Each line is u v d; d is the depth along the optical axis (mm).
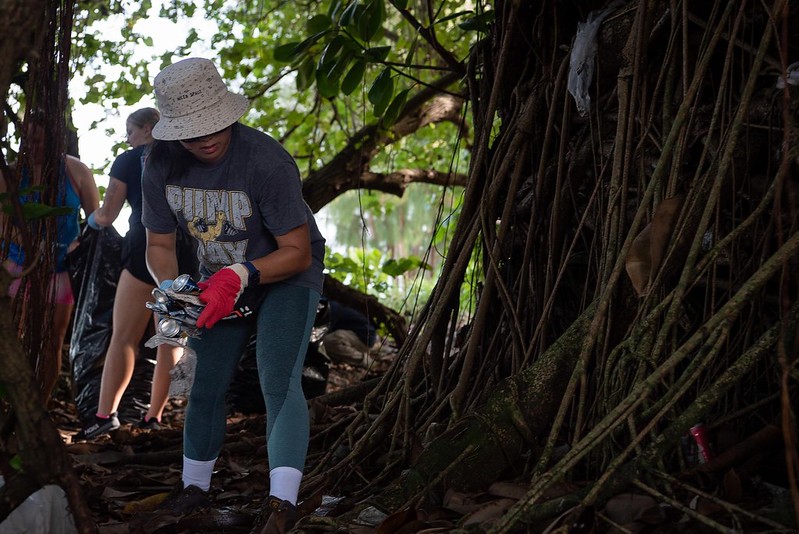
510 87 3701
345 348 7512
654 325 2436
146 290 4883
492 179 3465
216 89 2693
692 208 2551
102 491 3340
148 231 2986
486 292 3271
